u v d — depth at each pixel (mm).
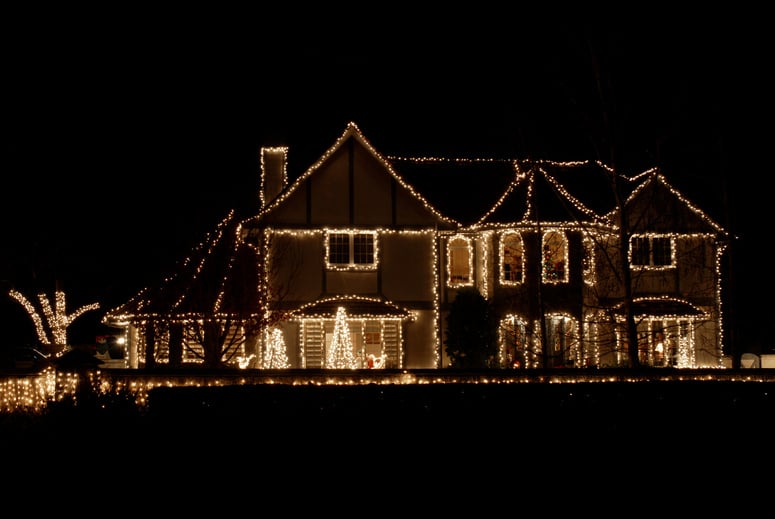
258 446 13938
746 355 32531
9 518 10508
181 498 11375
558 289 32062
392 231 32469
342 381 18438
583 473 12859
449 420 14859
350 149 32531
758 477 12727
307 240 31859
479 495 11750
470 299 30031
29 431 14617
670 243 33875
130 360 31953
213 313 26375
